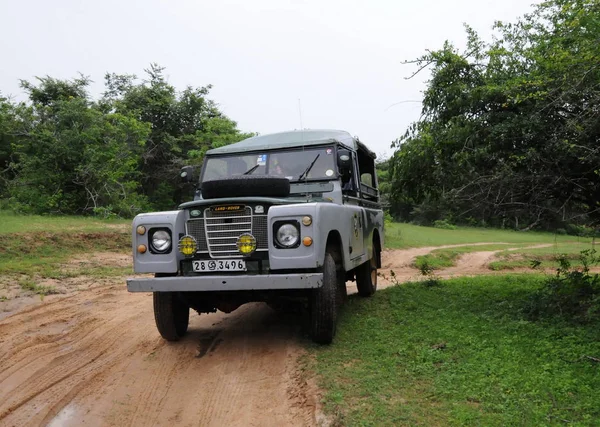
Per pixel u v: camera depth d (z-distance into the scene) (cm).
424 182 841
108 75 3644
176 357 626
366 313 764
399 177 840
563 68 602
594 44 577
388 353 570
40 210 2358
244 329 729
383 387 478
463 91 761
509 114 708
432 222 4109
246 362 593
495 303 789
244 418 466
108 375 585
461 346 577
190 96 3591
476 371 500
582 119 620
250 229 588
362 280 888
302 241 552
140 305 950
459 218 771
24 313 892
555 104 629
